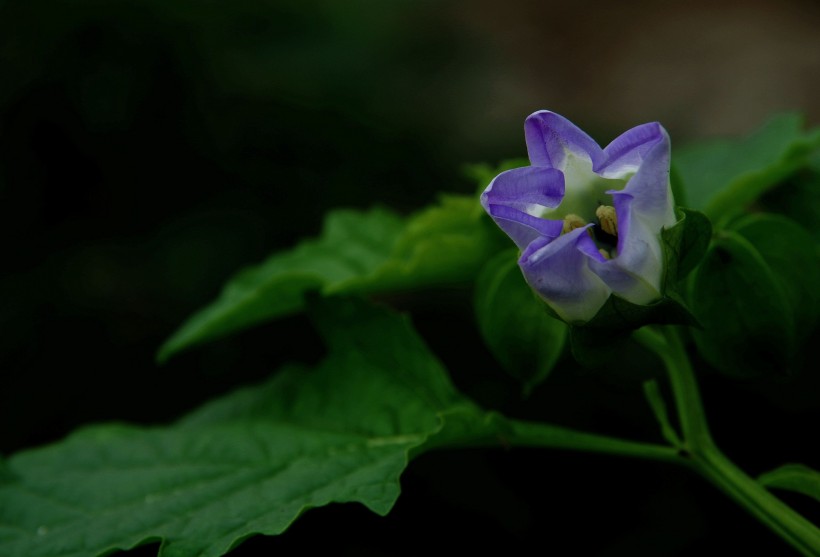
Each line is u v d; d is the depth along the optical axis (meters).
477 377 0.59
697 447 0.34
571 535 0.54
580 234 0.30
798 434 0.52
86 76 0.61
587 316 0.30
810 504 0.47
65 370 0.59
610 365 0.57
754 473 0.52
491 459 0.56
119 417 0.59
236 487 0.36
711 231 0.30
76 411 0.59
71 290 0.61
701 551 0.52
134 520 0.35
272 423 0.38
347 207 0.65
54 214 0.62
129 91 0.61
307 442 0.37
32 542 0.35
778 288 0.33
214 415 0.39
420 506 0.55
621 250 0.30
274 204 0.64
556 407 0.56
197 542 0.34
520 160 0.36
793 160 0.38
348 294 0.38
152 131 0.62
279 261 0.42
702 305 0.34
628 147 0.30
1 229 0.61
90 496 0.36
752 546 0.51
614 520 0.54
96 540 0.35
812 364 0.53
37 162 0.61
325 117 0.66
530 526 0.54
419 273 0.37
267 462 0.36
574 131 0.30
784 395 0.52
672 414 0.55
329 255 0.41
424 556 0.54
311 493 0.34
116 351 0.60
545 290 0.30
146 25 0.62
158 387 0.60
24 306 0.60
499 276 0.34
